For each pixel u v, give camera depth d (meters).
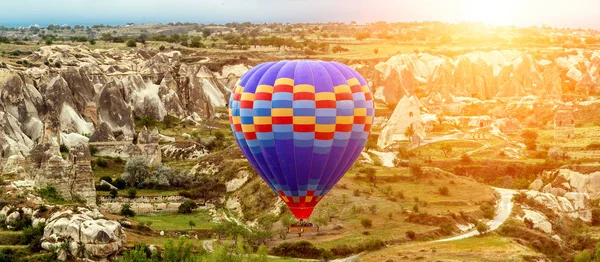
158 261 114.00
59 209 125.81
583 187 179.25
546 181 183.12
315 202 114.12
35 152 151.75
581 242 147.75
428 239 134.88
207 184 172.50
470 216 147.38
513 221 147.12
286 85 110.62
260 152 112.38
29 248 118.38
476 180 185.12
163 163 196.50
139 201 158.75
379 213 144.25
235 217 152.88
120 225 123.88
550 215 157.75
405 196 156.12
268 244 131.12
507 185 182.50
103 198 158.00
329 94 110.19
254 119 111.25
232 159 184.88
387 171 172.12
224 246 114.00
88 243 117.25
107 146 194.62
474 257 123.44
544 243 141.38
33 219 125.62
